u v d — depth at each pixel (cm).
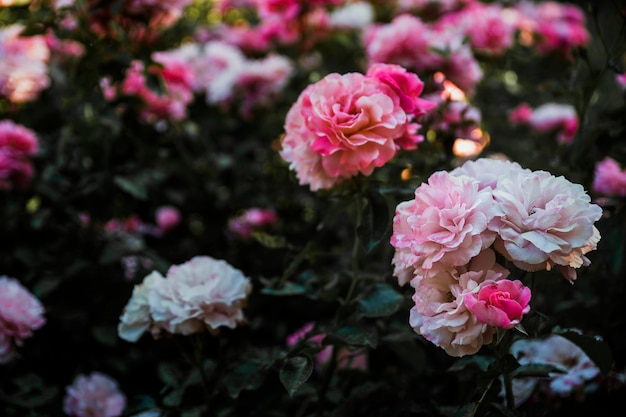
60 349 219
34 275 212
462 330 104
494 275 106
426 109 133
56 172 230
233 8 325
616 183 198
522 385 150
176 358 221
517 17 281
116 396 200
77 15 205
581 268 161
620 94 235
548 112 255
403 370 200
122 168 225
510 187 108
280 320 234
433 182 112
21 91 250
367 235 134
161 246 274
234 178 292
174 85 245
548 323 143
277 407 172
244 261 263
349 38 293
